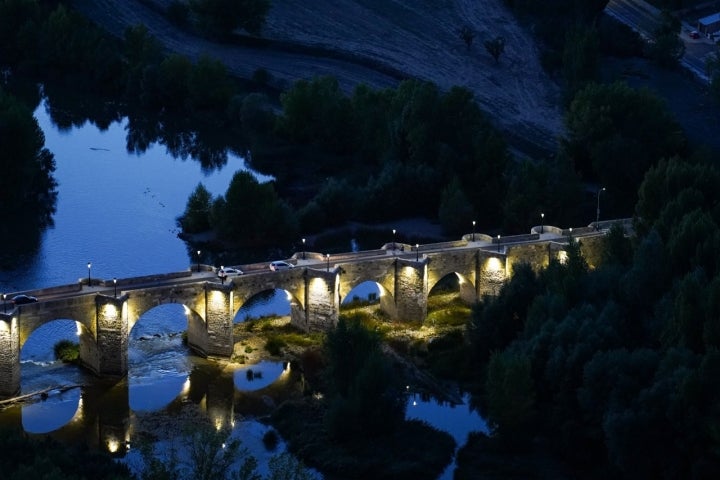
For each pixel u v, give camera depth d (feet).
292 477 639.76
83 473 626.64
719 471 648.38
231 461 634.02
